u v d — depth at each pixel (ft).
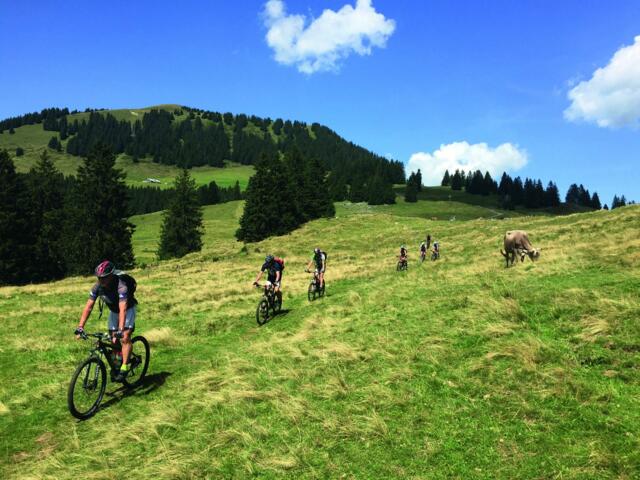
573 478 12.29
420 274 55.83
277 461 15.07
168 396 23.80
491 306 26.78
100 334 22.68
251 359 27.45
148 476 15.49
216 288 72.38
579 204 649.20
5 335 43.01
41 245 166.71
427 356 21.99
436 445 14.87
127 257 178.09
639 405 14.99
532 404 16.26
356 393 19.57
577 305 23.85
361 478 13.82
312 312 41.16
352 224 209.26
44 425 21.80
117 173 179.32
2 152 155.33
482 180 618.44
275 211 232.94
